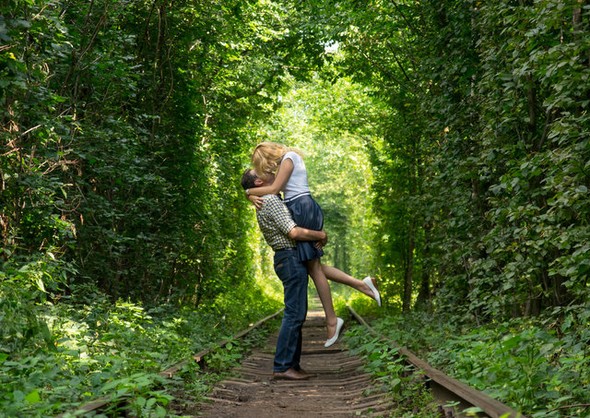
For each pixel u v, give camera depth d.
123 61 10.70
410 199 13.91
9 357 5.25
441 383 4.75
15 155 7.77
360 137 27.77
